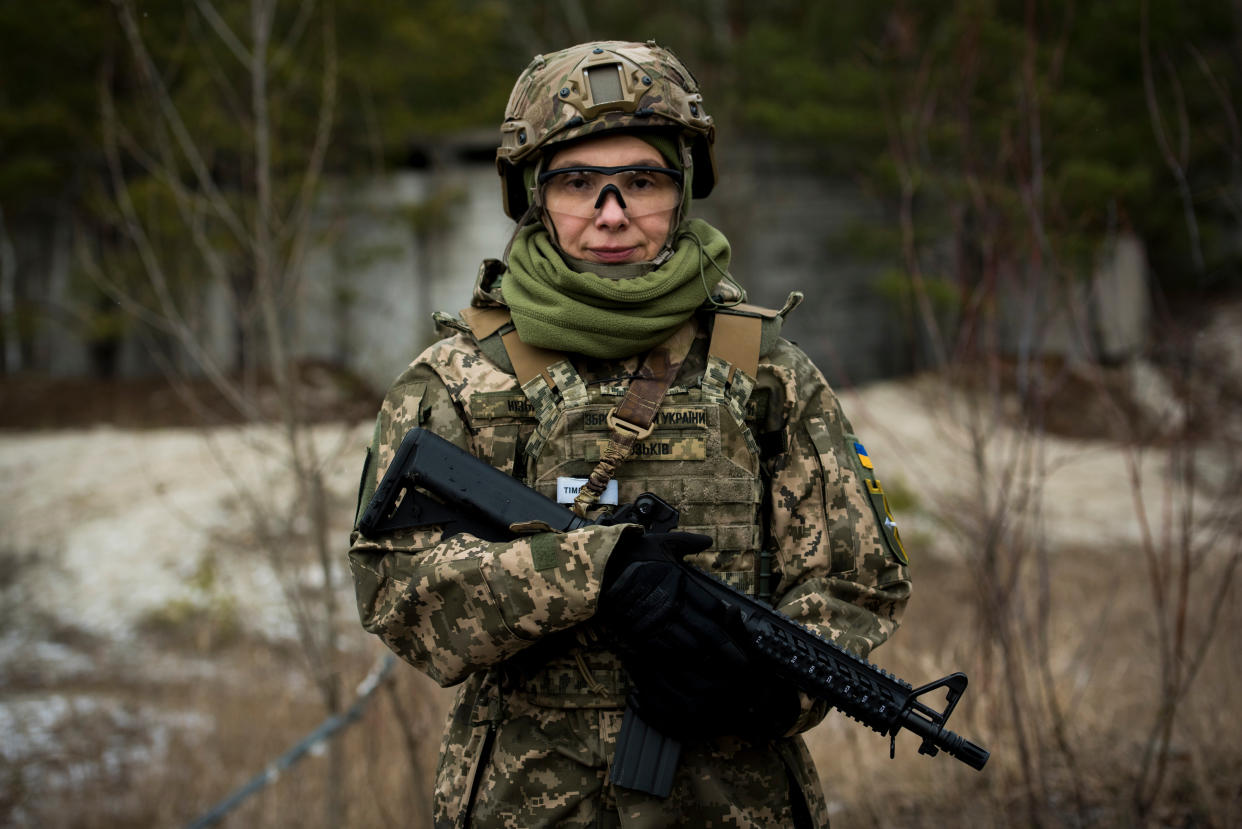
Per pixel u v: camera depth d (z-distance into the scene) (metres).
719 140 15.94
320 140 4.16
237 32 9.91
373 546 1.79
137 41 4.10
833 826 3.54
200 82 9.29
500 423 1.84
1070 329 3.89
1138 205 12.09
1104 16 12.49
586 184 1.86
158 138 4.25
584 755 1.76
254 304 4.09
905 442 11.61
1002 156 3.54
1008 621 3.45
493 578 1.66
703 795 1.76
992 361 3.62
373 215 13.95
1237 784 3.16
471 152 15.44
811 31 16.33
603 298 1.79
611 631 1.76
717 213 15.73
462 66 15.52
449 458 1.77
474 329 1.89
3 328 14.43
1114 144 12.20
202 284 7.96
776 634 1.67
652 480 1.80
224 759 4.97
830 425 1.91
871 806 3.53
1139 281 10.62
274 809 4.05
